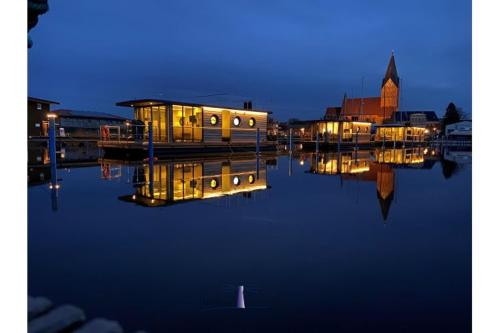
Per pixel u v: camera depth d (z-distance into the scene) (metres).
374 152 36.44
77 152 28.19
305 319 3.10
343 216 7.47
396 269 4.32
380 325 3.01
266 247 5.20
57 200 8.94
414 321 3.08
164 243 5.36
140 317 3.11
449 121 87.00
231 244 5.35
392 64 92.00
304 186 12.28
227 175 15.44
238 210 8.00
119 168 17.16
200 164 20.27
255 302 3.40
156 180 13.24
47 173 14.74
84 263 4.45
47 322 2.84
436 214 7.76
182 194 10.15
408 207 8.60
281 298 3.50
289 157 27.84
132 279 3.95
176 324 3.00
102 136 25.50
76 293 3.57
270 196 10.11
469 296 3.55
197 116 25.34
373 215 7.58
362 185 12.69
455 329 2.95
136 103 23.48
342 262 4.58
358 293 3.62
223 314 3.18
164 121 24.03
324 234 6.00
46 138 28.58
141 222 6.74
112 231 6.04
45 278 3.96
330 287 3.78
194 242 5.43
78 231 5.99
